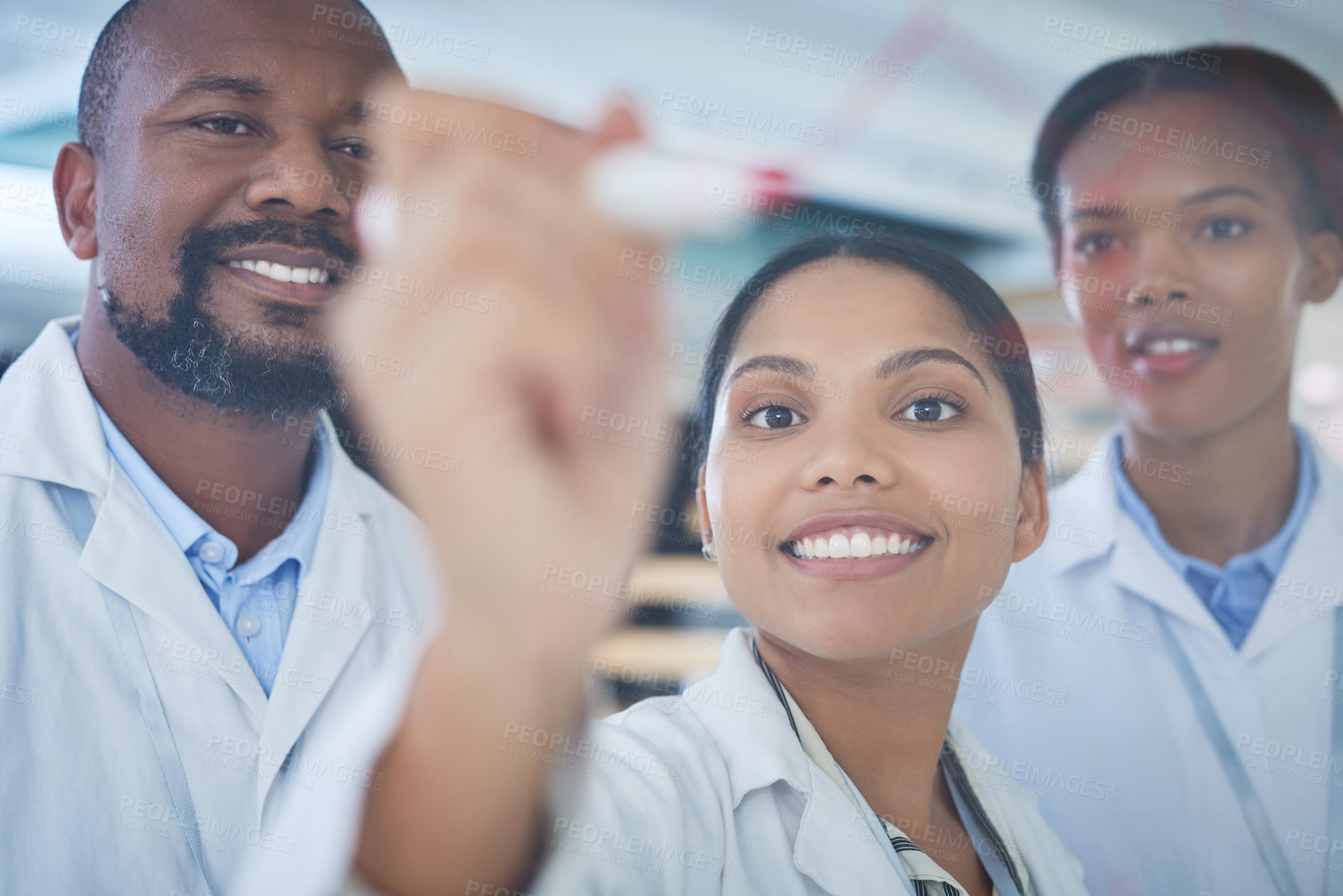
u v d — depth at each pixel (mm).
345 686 1671
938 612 1253
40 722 1480
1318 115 2289
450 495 634
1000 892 1386
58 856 1417
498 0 2104
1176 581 2094
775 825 1160
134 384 1764
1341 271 2307
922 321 1332
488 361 607
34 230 1967
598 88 2137
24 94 1949
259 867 1103
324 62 1780
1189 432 2248
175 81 1711
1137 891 1911
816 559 1250
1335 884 1921
